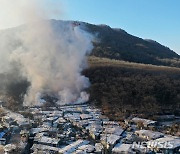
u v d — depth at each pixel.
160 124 175.50
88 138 150.25
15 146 134.75
